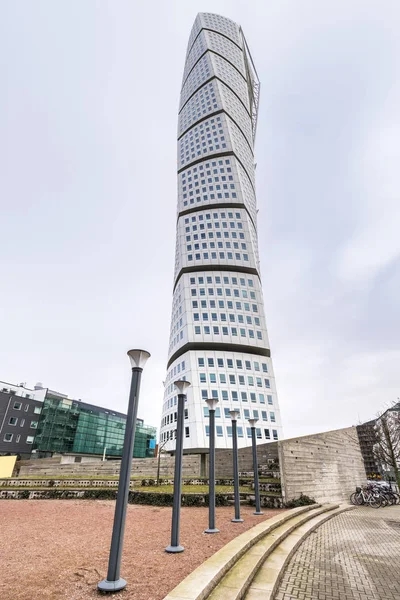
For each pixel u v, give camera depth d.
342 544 9.20
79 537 8.78
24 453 64.19
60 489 19.11
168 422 52.19
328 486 20.00
